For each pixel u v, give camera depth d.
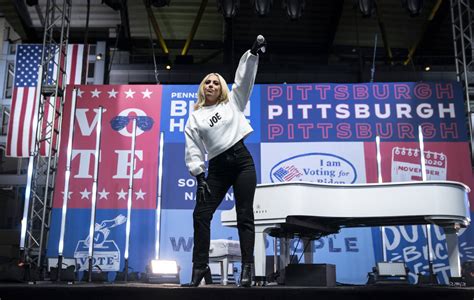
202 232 2.63
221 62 13.35
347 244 7.45
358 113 8.00
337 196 4.26
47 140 8.31
